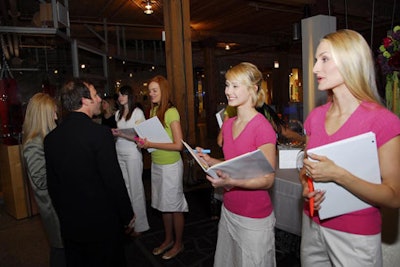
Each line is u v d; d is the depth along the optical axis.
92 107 1.58
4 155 3.63
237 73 1.39
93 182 1.50
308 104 4.04
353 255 1.03
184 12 4.41
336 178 0.96
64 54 4.76
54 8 4.11
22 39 4.44
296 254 2.49
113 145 1.54
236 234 1.45
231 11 6.60
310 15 5.22
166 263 2.50
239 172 1.29
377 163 0.95
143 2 5.70
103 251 1.57
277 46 10.70
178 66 4.44
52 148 1.50
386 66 1.77
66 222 1.55
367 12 6.66
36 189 1.82
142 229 2.93
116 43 8.39
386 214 1.53
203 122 12.77
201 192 4.32
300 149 2.20
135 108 2.78
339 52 0.99
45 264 2.62
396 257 1.54
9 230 3.33
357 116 1.01
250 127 1.40
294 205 1.91
